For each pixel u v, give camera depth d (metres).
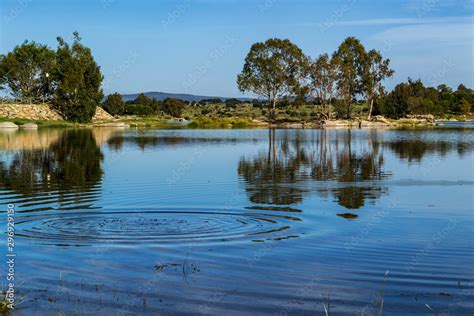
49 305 8.15
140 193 18.42
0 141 45.22
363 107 128.62
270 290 8.76
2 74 96.19
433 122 106.75
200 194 18.31
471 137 54.28
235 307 8.07
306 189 19.69
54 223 13.61
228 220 14.09
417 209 15.77
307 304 8.19
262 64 93.25
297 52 93.38
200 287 8.88
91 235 12.32
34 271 9.68
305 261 10.30
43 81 97.56
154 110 131.75
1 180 21.70
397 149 38.94
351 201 17.09
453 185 20.77
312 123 89.88
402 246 11.43
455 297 8.45
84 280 9.22
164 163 28.42
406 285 8.98
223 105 155.38
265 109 132.00
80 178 22.31
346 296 8.49
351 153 35.38
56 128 73.44
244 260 10.36
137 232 12.63
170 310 7.96
